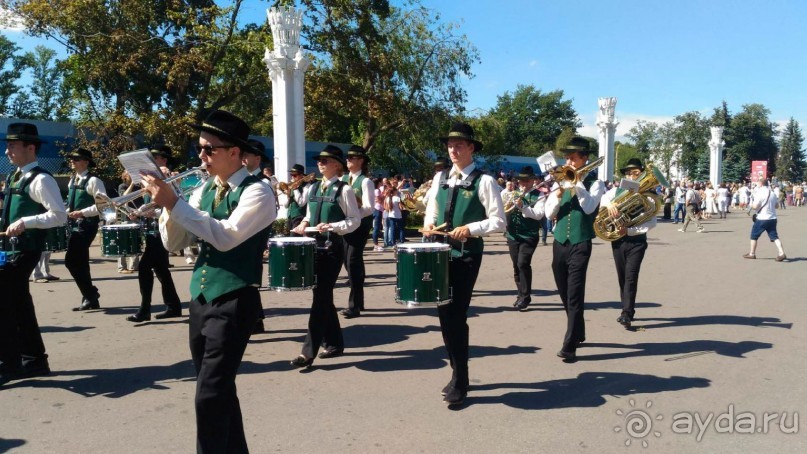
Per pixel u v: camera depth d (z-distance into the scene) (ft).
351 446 12.49
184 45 66.95
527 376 17.08
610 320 24.21
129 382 16.49
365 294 30.04
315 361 18.54
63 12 62.80
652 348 19.98
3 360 16.17
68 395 15.49
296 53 51.16
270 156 80.89
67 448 12.36
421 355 19.16
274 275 17.12
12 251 16.06
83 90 72.90
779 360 18.54
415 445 12.55
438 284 13.98
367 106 75.41
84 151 25.29
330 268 18.02
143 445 12.53
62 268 37.35
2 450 12.25
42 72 173.47
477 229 14.12
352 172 24.73
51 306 26.04
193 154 71.97
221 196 10.37
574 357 18.53
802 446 12.62
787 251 48.60
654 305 27.17
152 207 11.87
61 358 18.61
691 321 23.88
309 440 12.78
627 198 21.74
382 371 17.54
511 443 12.69
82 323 23.03
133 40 64.95
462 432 13.23
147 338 20.89
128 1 65.36
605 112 85.46
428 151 89.76
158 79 73.05
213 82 77.15
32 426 13.51
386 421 13.83
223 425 9.52
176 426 13.53
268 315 24.89
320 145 86.07
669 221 88.33
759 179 43.52
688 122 165.07
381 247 51.19
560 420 13.93
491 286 32.78
